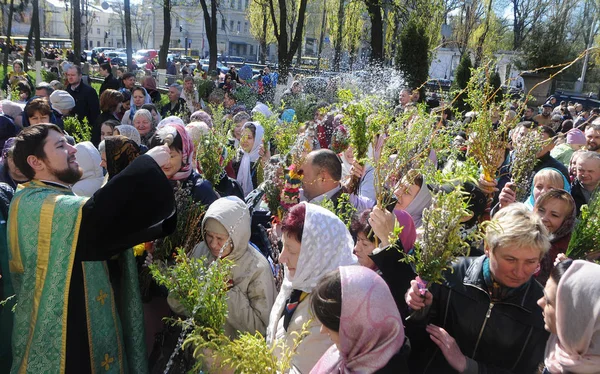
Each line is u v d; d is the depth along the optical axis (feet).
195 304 7.78
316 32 169.27
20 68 49.88
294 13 128.47
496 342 7.38
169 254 10.11
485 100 11.48
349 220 10.00
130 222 7.80
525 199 13.52
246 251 9.66
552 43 63.31
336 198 11.76
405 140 9.31
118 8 166.40
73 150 8.88
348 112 11.99
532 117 34.40
